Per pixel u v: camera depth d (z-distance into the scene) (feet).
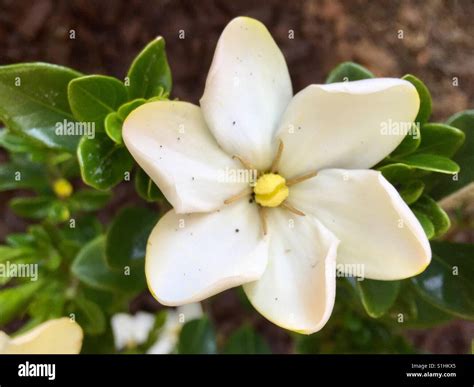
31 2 1.11
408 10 1.09
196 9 1.14
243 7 1.13
